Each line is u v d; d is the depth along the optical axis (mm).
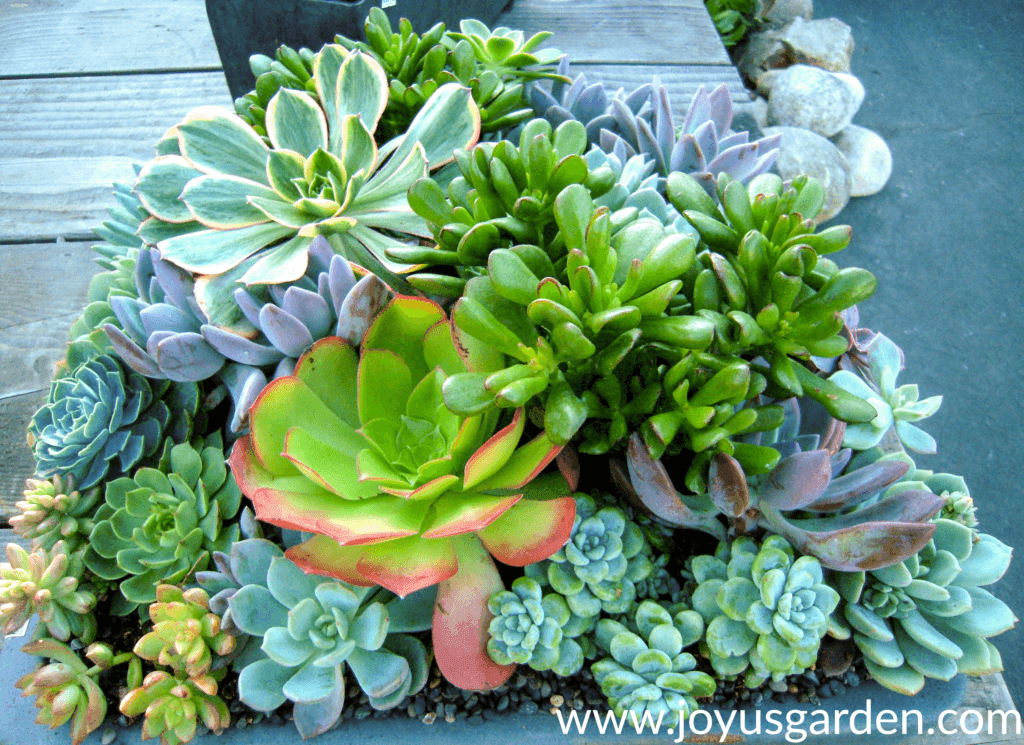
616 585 821
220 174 957
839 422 850
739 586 796
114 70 1603
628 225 805
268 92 1077
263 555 835
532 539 757
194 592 808
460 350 787
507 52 1147
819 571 784
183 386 951
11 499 1150
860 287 703
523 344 733
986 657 812
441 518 748
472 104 1004
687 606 856
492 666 783
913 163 2918
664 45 1558
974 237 2729
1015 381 2418
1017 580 2090
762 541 860
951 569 822
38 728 846
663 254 679
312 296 846
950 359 2463
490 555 819
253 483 771
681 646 796
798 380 757
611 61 1514
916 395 974
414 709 836
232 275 914
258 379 874
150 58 1622
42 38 1664
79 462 902
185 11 1708
